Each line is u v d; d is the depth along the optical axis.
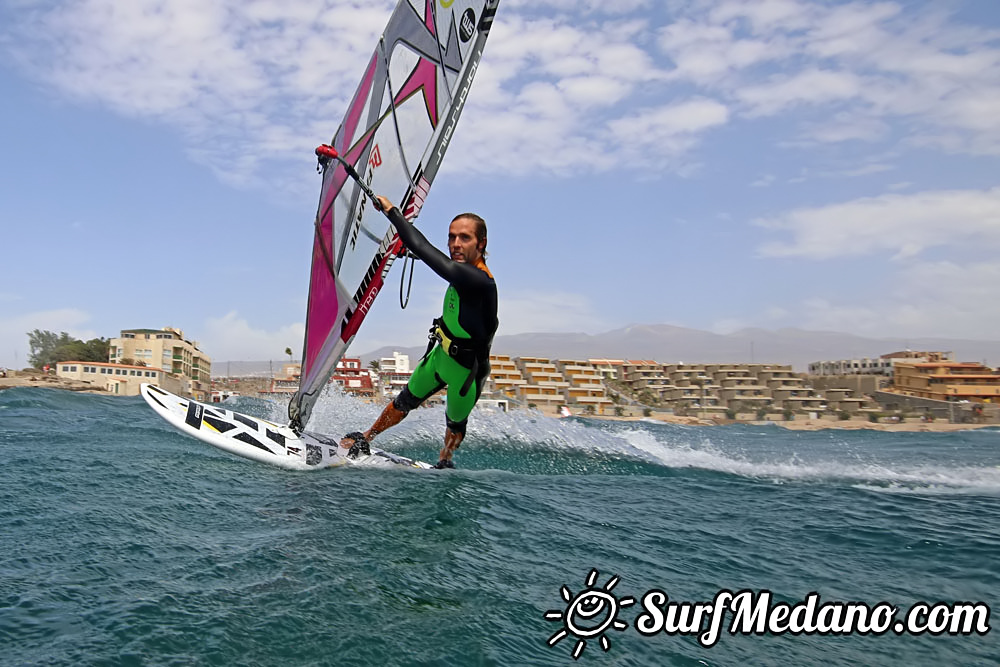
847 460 11.16
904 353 157.12
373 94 6.41
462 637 2.56
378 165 6.42
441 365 6.38
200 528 3.86
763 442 21.08
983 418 98.00
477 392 6.45
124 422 10.56
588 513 4.94
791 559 4.09
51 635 2.37
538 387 99.75
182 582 2.96
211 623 2.53
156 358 104.75
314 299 6.89
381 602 2.86
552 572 3.49
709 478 7.21
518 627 2.74
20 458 5.98
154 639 2.37
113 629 2.43
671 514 5.12
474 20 6.66
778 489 6.44
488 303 5.98
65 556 3.23
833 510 5.50
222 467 5.86
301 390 6.89
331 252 6.74
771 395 119.00
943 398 106.62
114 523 3.84
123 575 3.02
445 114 6.56
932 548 4.40
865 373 161.62
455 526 4.18
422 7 6.24
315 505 4.56
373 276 6.40
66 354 123.75
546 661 2.47
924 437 32.19
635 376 131.12
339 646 2.41
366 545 3.67
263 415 9.30
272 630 2.51
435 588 3.08
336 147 6.92
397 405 6.77
